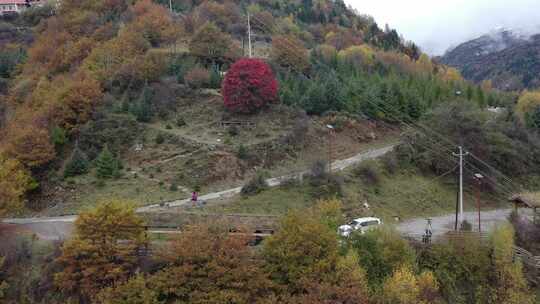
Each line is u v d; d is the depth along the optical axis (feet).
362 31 495.00
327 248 138.92
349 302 128.47
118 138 233.96
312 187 196.65
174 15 378.12
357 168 216.33
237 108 247.50
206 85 274.98
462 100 269.64
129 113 247.70
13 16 483.51
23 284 145.59
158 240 156.25
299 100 261.24
